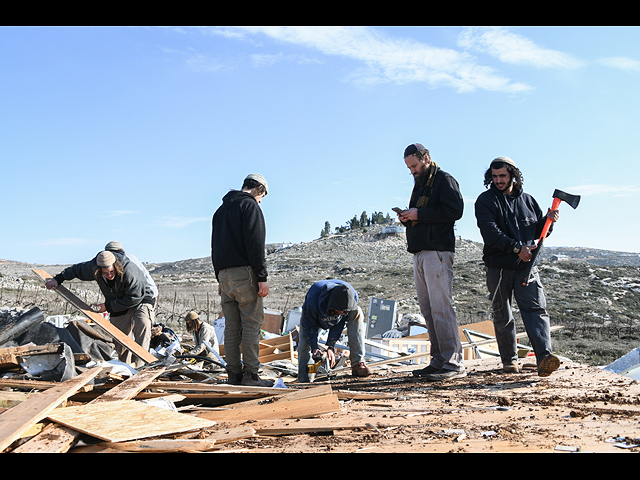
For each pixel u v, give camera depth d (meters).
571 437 2.35
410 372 5.86
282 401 3.54
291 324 14.28
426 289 5.18
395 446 2.39
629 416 2.70
